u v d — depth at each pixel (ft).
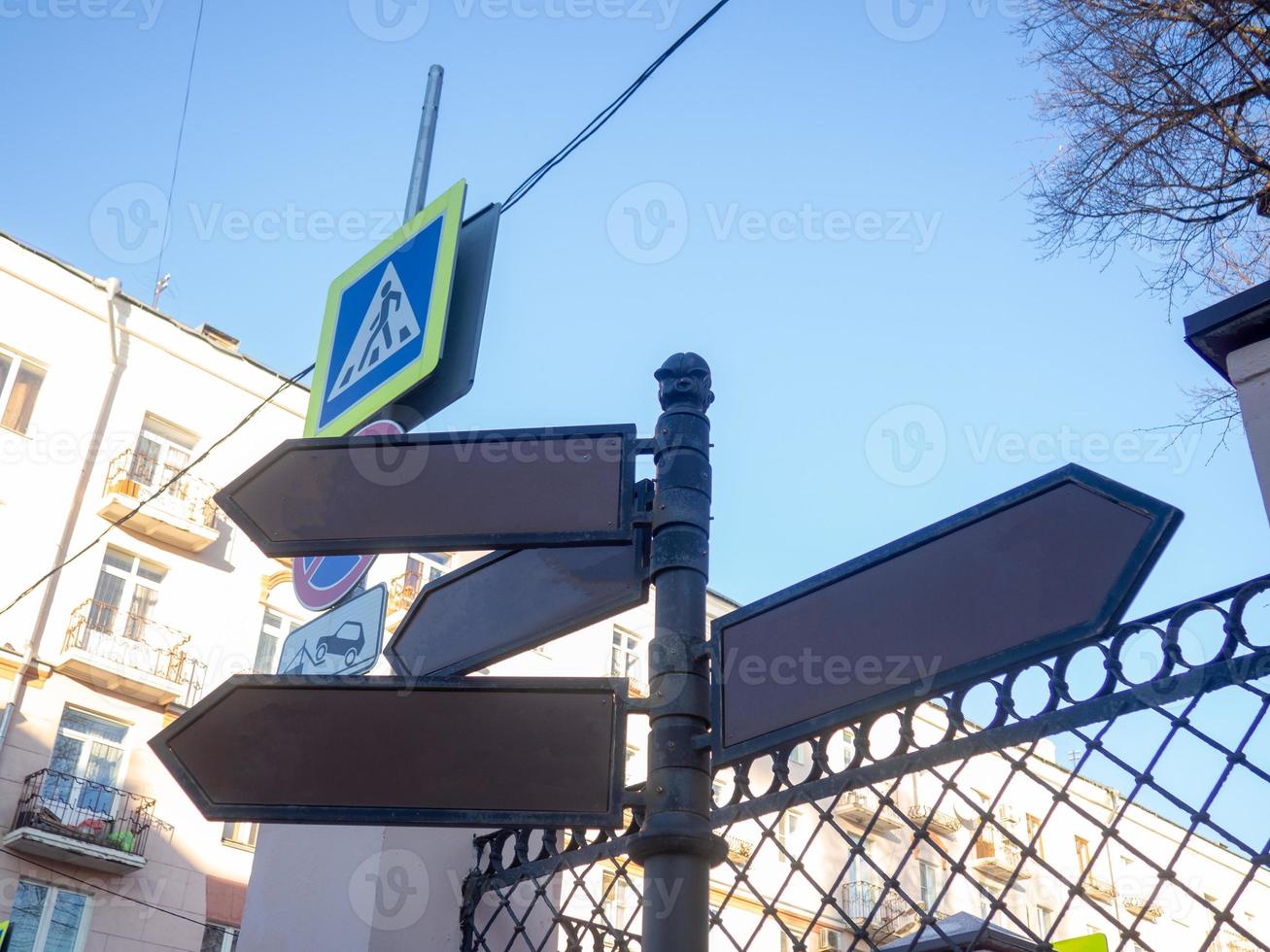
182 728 8.79
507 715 8.41
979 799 73.26
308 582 16.80
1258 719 7.39
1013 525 7.78
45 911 57.16
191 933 60.90
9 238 67.97
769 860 58.85
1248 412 8.79
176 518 66.64
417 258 18.45
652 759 8.12
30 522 63.36
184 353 72.49
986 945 10.16
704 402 9.36
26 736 59.21
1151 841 78.84
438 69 22.00
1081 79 22.86
